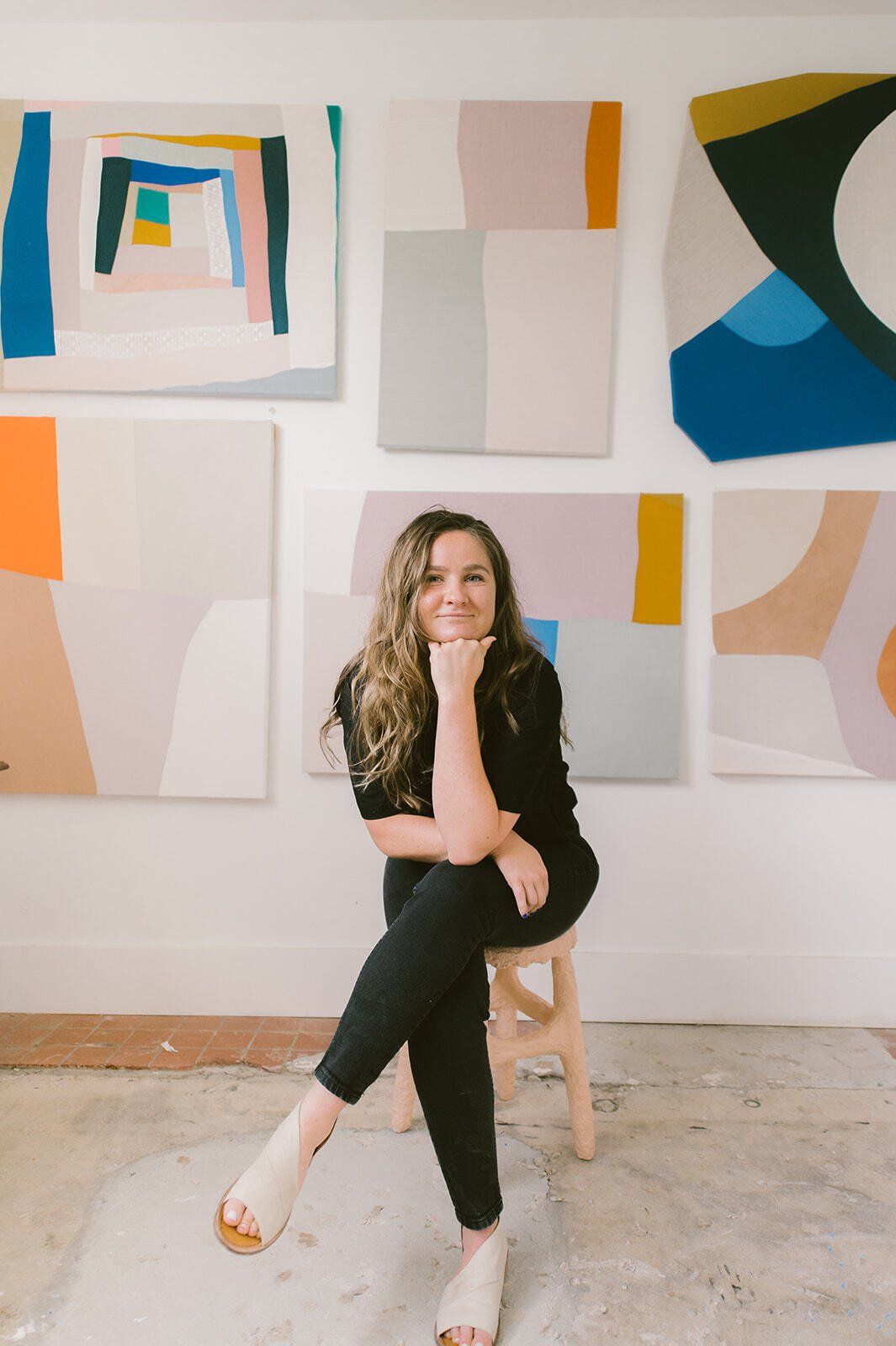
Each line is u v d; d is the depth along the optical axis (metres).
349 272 2.10
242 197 2.08
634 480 2.10
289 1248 1.29
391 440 2.07
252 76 2.10
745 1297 1.21
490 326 2.06
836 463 2.09
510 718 1.30
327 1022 2.09
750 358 2.07
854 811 2.11
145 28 2.10
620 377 2.10
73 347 2.08
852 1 2.03
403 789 1.37
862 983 2.11
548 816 1.44
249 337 2.07
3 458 2.08
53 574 2.09
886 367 2.06
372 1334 1.13
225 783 2.09
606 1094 1.77
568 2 2.04
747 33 2.08
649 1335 1.14
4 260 2.08
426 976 1.14
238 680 2.09
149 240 2.08
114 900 2.13
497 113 2.05
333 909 2.13
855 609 2.07
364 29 2.09
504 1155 1.54
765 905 2.12
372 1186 1.45
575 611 2.08
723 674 2.08
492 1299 1.12
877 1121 1.68
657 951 2.12
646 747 2.08
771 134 2.06
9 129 2.07
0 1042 1.95
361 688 1.38
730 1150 1.57
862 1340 1.14
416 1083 1.19
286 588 2.11
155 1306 1.17
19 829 2.12
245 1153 1.53
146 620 2.09
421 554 1.33
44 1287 1.20
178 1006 2.12
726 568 2.08
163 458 2.08
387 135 2.07
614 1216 1.38
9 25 2.10
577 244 2.05
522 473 2.10
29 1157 1.51
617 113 2.04
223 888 2.12
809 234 2.06
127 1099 1.72
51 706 2.09
